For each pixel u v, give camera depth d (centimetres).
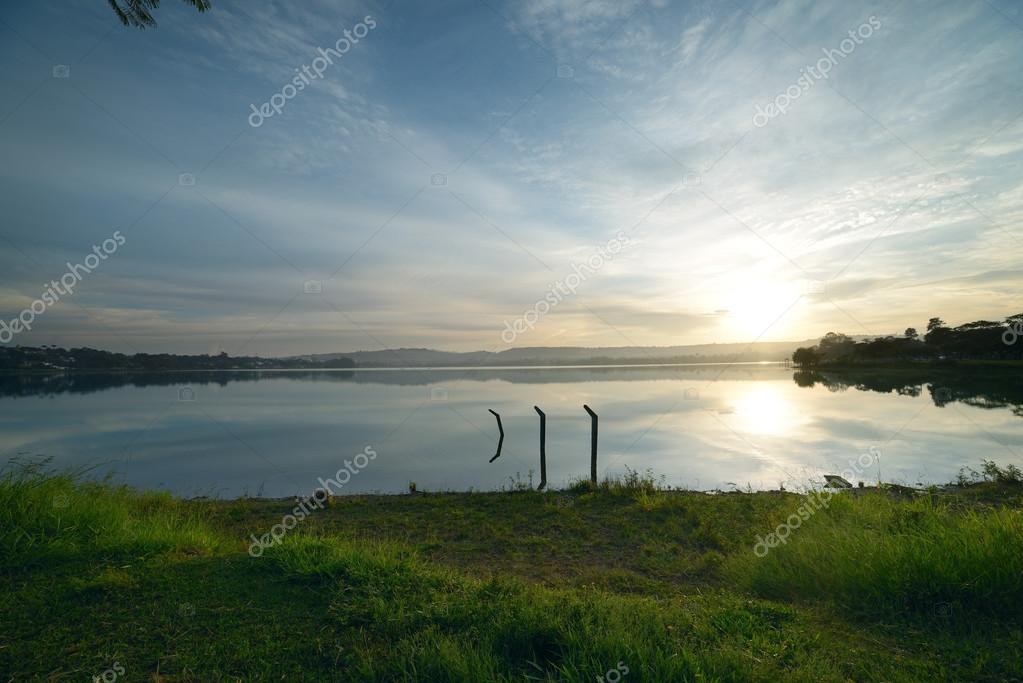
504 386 7156
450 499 1210
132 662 433
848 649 475
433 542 870
